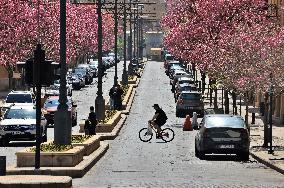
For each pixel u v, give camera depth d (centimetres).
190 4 10100
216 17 9575
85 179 3741
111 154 5459
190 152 5700
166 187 3312
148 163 4766
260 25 8681
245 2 9500
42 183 3077
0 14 12231
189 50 10312
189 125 8012
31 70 3472
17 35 12331
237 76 7738
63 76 4538
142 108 11275
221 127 5066
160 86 16200
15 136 6025
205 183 3509
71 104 8406
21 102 8644
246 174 4125
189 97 9838
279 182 3609
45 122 6291
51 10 13738
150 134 6781
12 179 3183
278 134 7344
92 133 6481
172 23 12325
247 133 5088
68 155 4066
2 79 13962
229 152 5066
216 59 8731
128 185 3400
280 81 6366
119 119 8925
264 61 6769
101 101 7725
